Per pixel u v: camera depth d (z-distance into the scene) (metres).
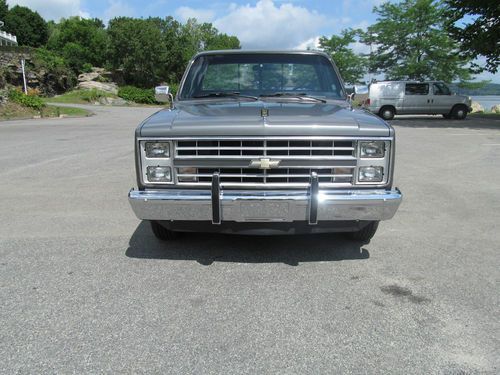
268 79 4.93
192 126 3.58
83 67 60.97
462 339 2.79
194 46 84.31
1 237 4.61
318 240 4.55
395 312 3.11
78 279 3.62
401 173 7.89
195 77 5.02
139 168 3.69
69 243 4.43
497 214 5.43
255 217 3.55
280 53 5.09
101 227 4.93
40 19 83.00
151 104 49.22
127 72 63.97
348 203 3.54
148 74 64.75
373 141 3.59
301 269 3.83
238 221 3.59
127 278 3.64
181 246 4.37
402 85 22.78
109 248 4.30
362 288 3.48
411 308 3.17
